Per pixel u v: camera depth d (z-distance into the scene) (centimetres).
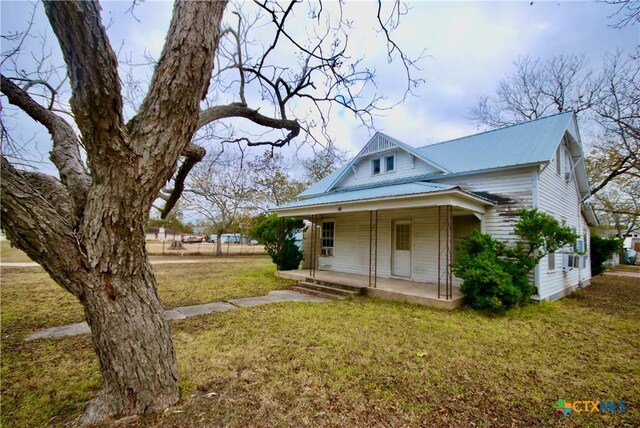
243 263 1880
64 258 219
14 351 432
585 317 672
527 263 734
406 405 301
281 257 1277
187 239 4709
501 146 953
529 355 440
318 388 330
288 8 387
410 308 710
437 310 693
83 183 250
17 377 351
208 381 339
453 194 707
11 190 200
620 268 2197
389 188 986
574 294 989
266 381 343
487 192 866
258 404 296
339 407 294
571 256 1015
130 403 260
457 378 362
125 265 243
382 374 367
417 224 994
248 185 2459
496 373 378
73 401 299
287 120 407
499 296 681
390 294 804
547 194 859
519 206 803
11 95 256
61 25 171
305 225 1373
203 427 257
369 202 859
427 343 477
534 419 284
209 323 568
